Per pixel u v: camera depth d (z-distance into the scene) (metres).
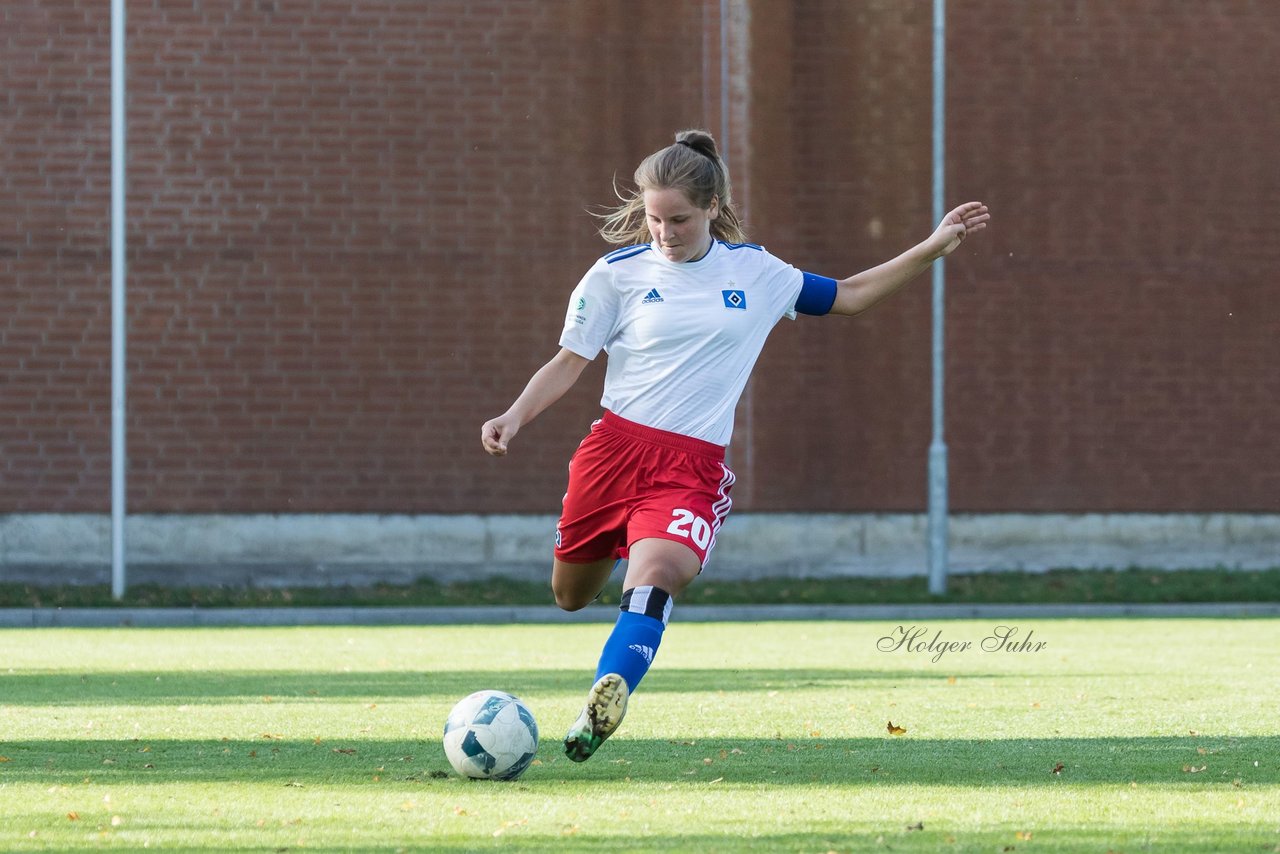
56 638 60.16
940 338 80.94
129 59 84.69
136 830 17.67
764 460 88.88
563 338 21.41
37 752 25.14
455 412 86.88
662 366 21.14
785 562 88.56
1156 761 23.88
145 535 84.25
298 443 85.62
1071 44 90.56
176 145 85.00
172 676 42.19
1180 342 91.38
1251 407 91.75
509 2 87.44
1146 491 91.00
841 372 89.50
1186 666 44.59
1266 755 24.61
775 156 89.06
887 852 16.16
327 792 20.58
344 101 86.25
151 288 84.75
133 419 84.44
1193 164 91.38
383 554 85.94
